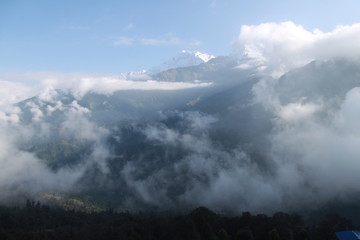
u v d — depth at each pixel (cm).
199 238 15712
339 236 16138
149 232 17425
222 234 16050
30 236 16062
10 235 17625
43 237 16200
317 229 17612
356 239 15800
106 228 17950
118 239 16700
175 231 16475
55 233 17738
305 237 15812
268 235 15500
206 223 16688
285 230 15938
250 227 17338
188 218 16625
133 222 18675
